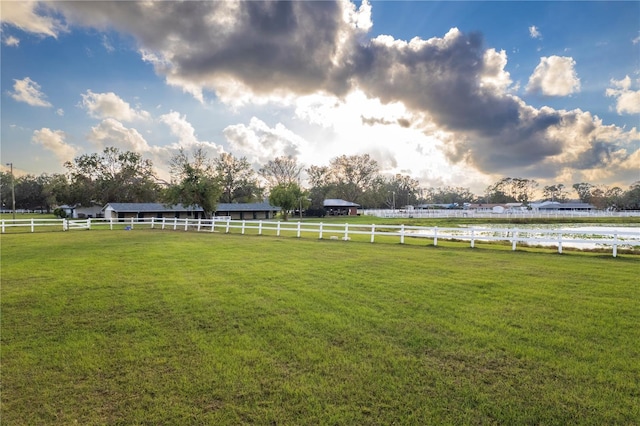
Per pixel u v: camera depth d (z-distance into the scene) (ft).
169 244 57.77
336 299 24.34
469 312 21.31
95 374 14.61
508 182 502.79
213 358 15.84
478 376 14.05
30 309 22.62
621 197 361.10
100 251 48.83
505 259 40.50
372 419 11.62
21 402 12.79
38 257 43.32
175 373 14.60
